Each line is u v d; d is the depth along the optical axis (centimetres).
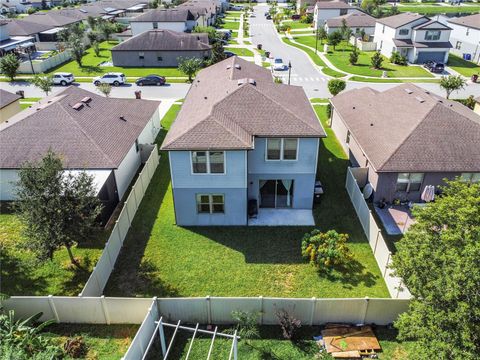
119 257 2184
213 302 1686
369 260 2161
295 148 2411
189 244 2303
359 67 6425
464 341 1221
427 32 6594
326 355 1591
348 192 2794
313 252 2116
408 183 2620
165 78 5950
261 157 2448
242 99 2530
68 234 1883
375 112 3209
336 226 2452
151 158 3006
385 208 2647
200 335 1700
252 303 1683
